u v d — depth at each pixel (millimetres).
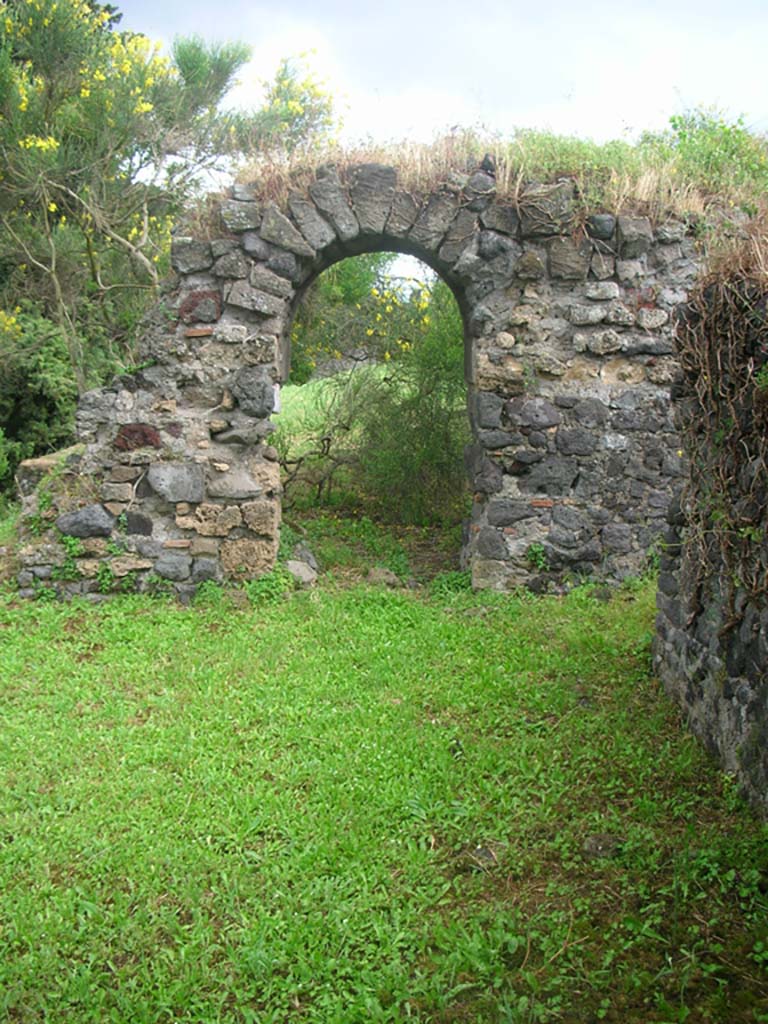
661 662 4871
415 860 3309
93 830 3561
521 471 6910
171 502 6742
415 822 3582
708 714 4051
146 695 4945
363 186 6730
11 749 4273
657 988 2590
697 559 4230
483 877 3207
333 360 11891
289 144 7684
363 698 4820
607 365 6922
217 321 6770
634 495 6945
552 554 6910
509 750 4145
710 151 7918
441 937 2855
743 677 3664
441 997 2588
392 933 2900
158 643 5707
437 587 7062
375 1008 2557
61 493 6766
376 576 7180
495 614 6352
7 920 3039
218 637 5875
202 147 12719
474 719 4539
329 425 10406
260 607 6500
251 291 6719
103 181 12094
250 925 2969
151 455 6750
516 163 6797
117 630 5945
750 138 8461
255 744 4312
